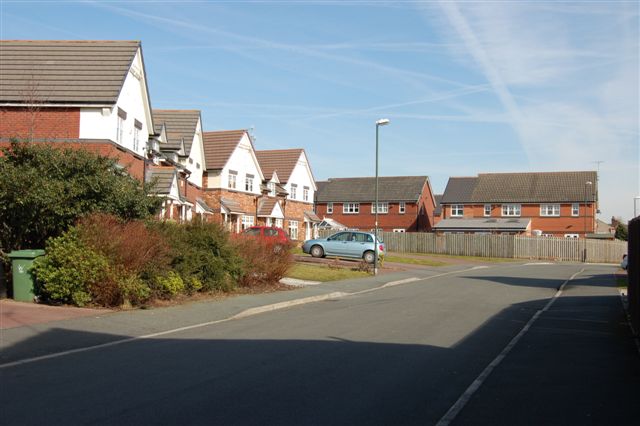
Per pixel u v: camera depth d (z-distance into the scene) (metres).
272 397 6.69
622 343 10.88
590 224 64.69
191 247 16.77
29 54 23.95
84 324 11.38
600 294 20.58
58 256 13.17
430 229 76.25
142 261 14.02
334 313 14.82
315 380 7.55
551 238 53.12
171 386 7.11
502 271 34.84
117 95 21.95
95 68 23.23
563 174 69.25
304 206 55.41
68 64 23.42
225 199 40.12
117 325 11.58
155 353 9.22
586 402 6.79
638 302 11.09
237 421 5.79
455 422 5.99
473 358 9.33
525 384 7.65
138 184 16.58
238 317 14.03
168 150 32.22
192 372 7.88
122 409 6.12
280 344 10.16
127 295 13.59
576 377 8.08
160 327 11.84
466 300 18.23
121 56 24.00
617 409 6.50
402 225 70.00
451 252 56.12
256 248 19.75
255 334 11.27
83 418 5.80
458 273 32.69
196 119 36.41
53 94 21.77
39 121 21.81
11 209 13.89
